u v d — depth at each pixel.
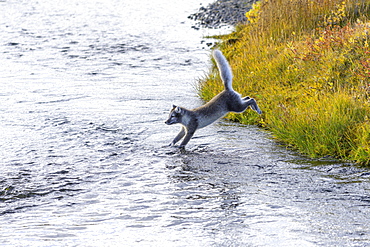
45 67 18.55
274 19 16.86
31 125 11.10
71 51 21.73
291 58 13.00
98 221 6.25
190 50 21.66
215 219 6.16
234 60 16.19
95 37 25.20
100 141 9.91
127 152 9.27
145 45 23.08
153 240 5.55
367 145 8.20
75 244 5.48
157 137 10.23
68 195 7.27
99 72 17.70
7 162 8.73
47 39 24.62
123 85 15.59
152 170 8.29
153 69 18.17
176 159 8.86
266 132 10.55
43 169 8.38
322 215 6.16
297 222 5.95
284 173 7.94
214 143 9.80
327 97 10.18
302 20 15.94
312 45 12.41
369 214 6.16
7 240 5.66
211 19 28.98
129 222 6.17
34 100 13.59
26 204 6.97
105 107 12.76
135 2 39.50
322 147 8.77
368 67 10.49
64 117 11.76
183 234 5.71
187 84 15.63
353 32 12.36
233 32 22.52
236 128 10.95
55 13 33.91
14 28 27.78
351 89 10.26
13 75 17.14
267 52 14.43
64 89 15.02
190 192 7.23
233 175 7.94
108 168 8.42
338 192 7.00
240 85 12.90
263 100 11.72
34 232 5.91
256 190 7.21
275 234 5.60
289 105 10.91
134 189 7.43
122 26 28.55
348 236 5.47
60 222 6.25
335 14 14.68
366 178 7.52
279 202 6.68
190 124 9.46
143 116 11.83
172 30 26.91
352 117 9.12
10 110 12.49
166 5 37.16
